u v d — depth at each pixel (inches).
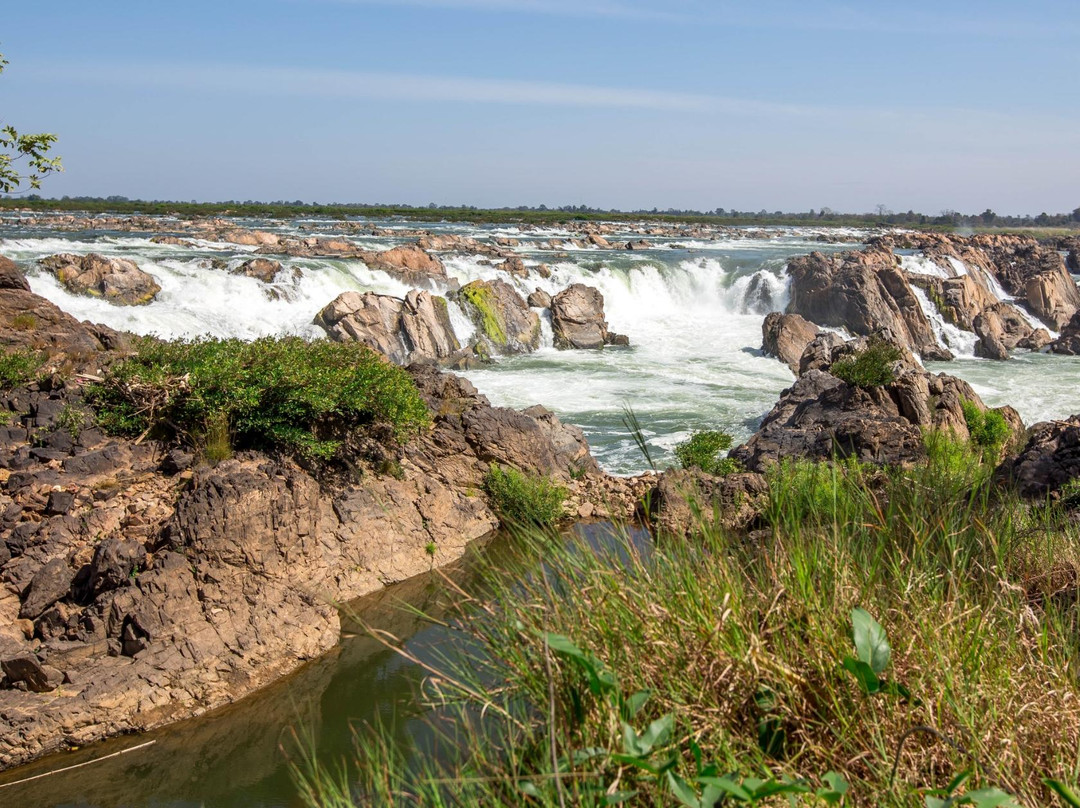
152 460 533.0
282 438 558.3
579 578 174.4
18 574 427.2
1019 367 1724.9
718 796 119.9
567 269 2063.2
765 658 148.3
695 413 1145.4
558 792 123.2
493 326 1610.5
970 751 136.1
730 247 3245.6
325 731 372.8
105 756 370.3
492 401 1181.7
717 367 1499.8
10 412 547.8
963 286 2020.2
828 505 201.6
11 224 2503.7
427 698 180.9
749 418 1122.7
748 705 148.2
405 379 662.5
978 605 168.4
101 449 524.7
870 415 842.8
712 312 2118.6
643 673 151.2
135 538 458.6
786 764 136.8
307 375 570.6
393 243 2464.3
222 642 425.1
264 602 449.7
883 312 1894.7
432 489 610.9
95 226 2620.6
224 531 453.7
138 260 1552.7
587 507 665.6
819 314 1975.9
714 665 150.2
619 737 136.9
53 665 393.7
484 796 146.1
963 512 213.5
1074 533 223.8
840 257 2372.0
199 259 1608.0
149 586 421.1
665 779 129.4
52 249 1660.9
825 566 168.7
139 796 342.0
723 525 191.6
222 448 537.0
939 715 142.5
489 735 168.6
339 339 1429.6
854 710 143.1
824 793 119.6
